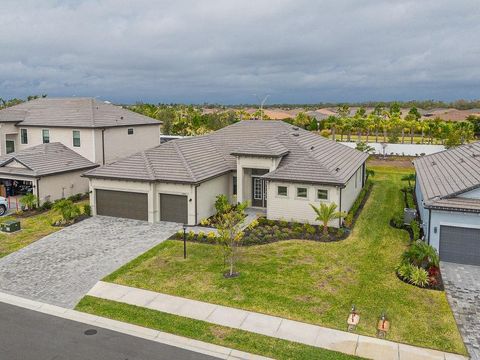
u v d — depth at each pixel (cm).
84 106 4106
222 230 2009
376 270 1970
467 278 1889
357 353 1329
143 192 2781
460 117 12862
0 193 3456
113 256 2172
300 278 1878
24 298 1733
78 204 3350
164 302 1678
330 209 2458
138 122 4244
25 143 4097
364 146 5694
